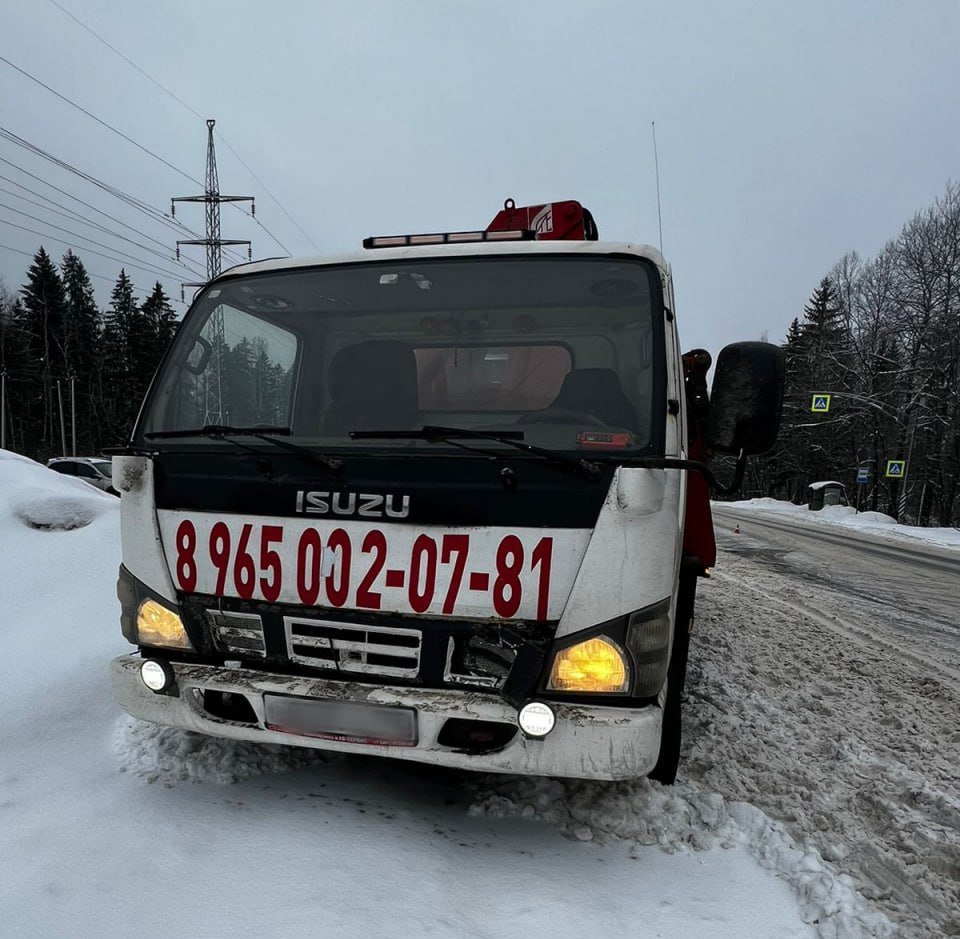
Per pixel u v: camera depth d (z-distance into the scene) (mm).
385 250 2990
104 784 2705
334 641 2381
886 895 2340
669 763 2867
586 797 2711
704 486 3461
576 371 2609
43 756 2934
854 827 2789
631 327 2631
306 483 2438
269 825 2428
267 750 3012
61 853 2229
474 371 2795
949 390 30234
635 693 2232
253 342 3018
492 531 2262
